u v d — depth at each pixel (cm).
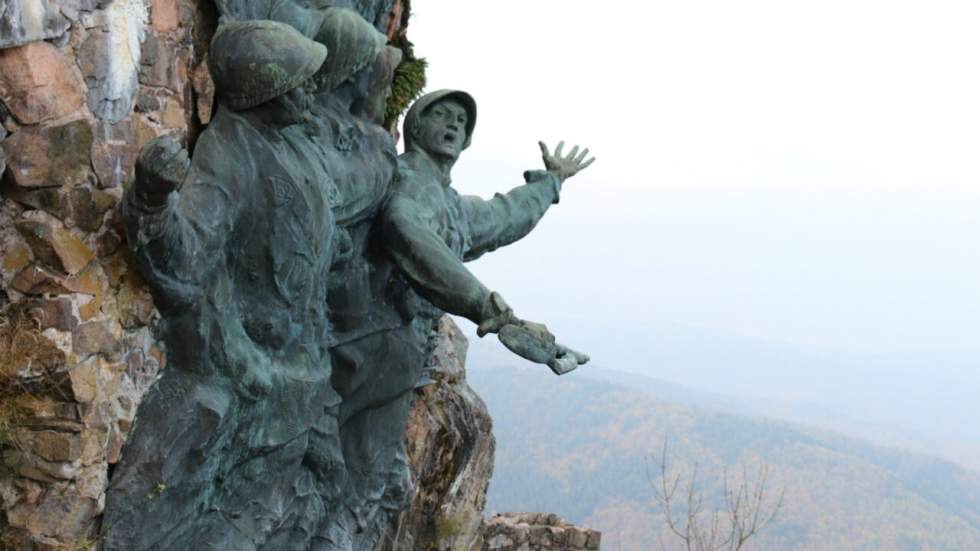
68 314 773
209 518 883
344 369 1000
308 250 880
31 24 752
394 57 995
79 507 785
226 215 838
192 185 827
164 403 827
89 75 785
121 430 808
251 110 860
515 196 1140
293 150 882
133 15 816
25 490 782
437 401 1448
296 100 856
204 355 842
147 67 830
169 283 806
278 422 898
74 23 780
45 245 771
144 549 820
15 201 774
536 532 1769
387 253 976
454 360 1485
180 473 832
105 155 793
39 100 764
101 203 791
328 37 906
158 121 840
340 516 1032
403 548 1420
